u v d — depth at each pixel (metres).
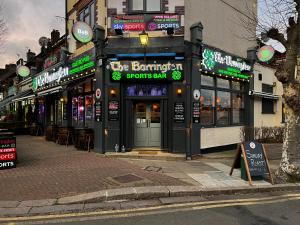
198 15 12.84
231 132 14.85
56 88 17.28
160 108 12.29
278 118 19.23
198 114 11.98
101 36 12.32
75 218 5.50
